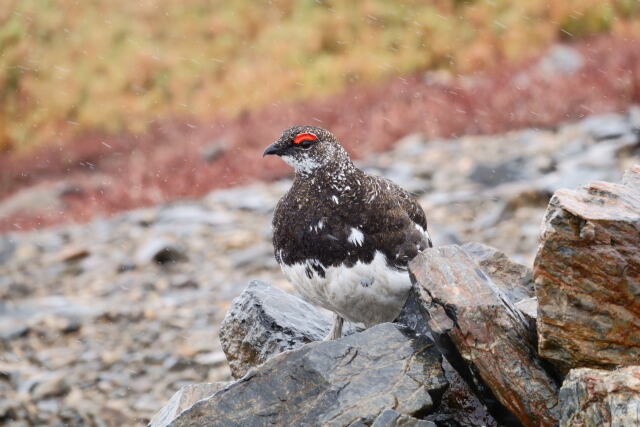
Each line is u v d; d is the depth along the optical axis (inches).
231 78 1111.0
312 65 1106.7
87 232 727.7
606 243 193.6
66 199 866.1
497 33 1075.3
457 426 225.8
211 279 579.2
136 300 555.5
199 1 1228.5
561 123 800.9
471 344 209.5
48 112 1143.0
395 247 254.8
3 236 747.4
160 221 724.7
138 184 840.9
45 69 1187.9
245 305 301.1
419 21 1106.7
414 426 202.7
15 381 441.1
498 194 653.3
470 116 850.1
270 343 290.7
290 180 798.5
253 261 597.6
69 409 410.6
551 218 198.5
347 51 1111.6
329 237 252.2
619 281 194.4
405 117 869.2
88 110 1131.3
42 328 502.9
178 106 1099.9
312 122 901.2
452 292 216.5
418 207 276.4
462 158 759.1
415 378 218.2
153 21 1218.0
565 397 188.2
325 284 257.1
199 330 486.3
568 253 196.9
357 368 221.8
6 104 1160.8
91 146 1002.1
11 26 1224.8
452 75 1020.5
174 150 907.4
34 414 409.7
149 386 428.5
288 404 218.1
